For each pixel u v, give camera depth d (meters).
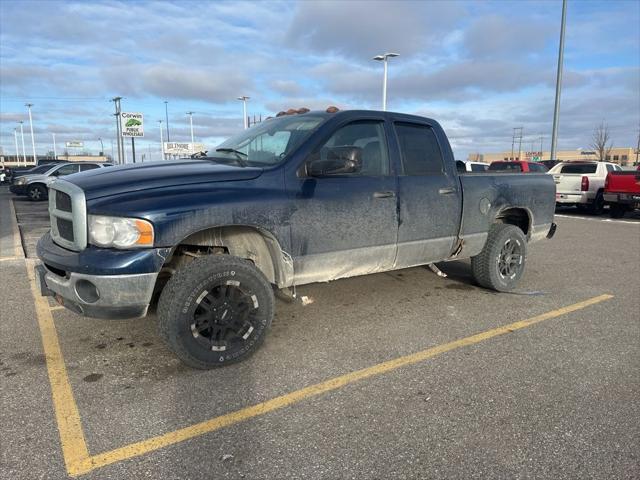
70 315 4.88
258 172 3.79
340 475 2.47
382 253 4.55
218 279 3.54
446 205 4.99
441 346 4.15
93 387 3.38
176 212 3.33
